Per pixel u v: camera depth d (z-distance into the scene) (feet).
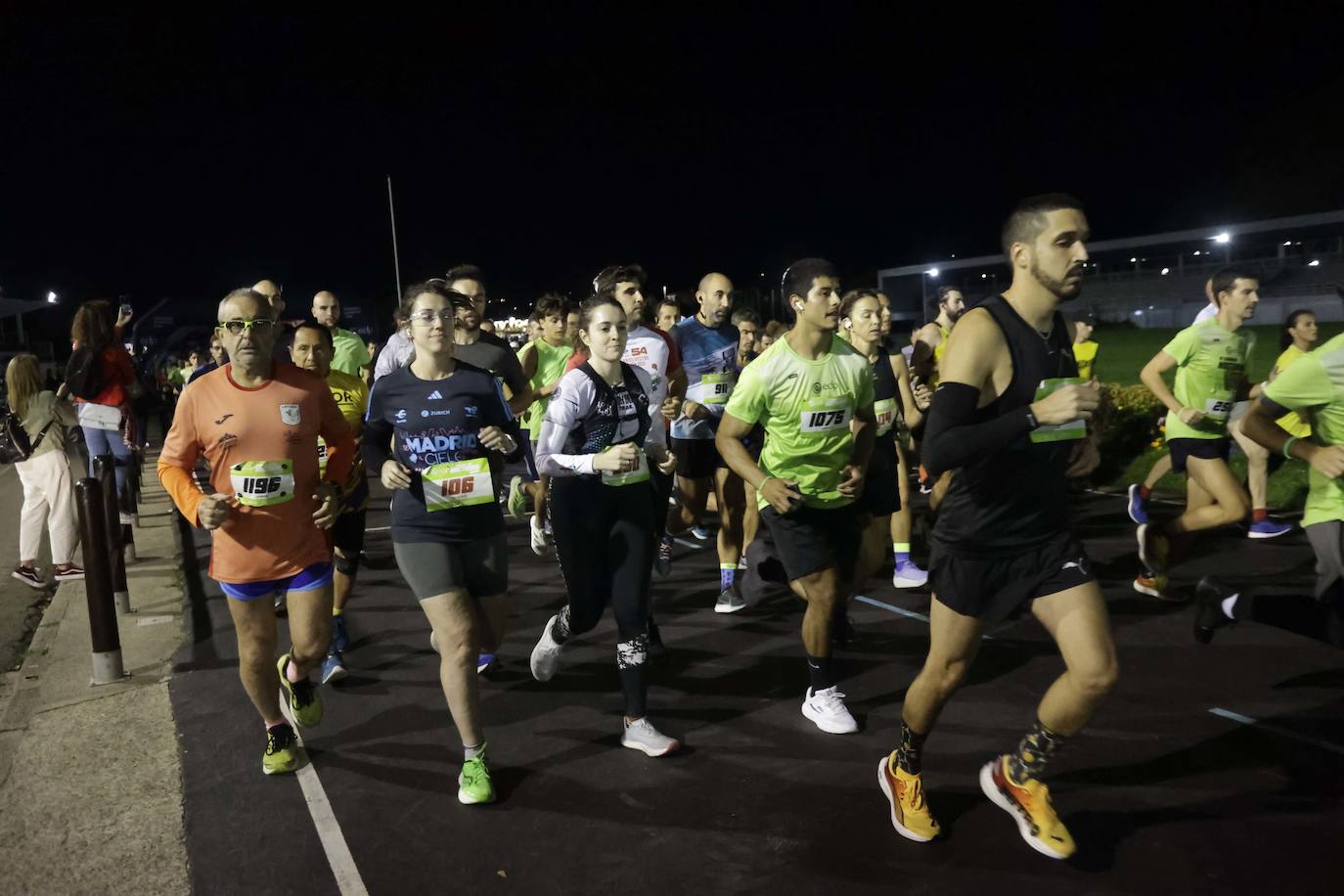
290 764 12.66
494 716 14.35
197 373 18.80
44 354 137.39
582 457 12.39
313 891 10.00
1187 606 18.25
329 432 12.49
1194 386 18.11
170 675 16.70
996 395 9.18
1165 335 86.28
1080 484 31.32
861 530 13.96
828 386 12.87
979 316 9.15
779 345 13.14
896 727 13.52
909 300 168.66
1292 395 10.97
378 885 10.03
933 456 9.08
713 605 19.97
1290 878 9.47
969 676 15.15
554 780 12.23
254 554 11.68
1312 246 117.50
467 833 11.00
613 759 12.78
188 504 11.28
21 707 15.74
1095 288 136.46
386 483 11.54
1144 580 18.99
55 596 23.18
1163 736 12.72
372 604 20.85
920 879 9.75
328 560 12.36
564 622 13.88
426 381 11.98
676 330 21.04
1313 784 11.36
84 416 25.99
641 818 11.21
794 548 13.15
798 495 12.49
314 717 13.06
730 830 10.85
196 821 11.56
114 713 15.07
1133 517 23.48
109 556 16.47
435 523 11.76
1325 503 11.33
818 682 13.56
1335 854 9.87
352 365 23.52
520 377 19.42
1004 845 10.30
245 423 11.50
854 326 18.19
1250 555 21.88
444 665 11.54
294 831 11.20
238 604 11.77
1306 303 95.76
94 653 16.44
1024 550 9.55
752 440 19.13
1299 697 13.84
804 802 11.43
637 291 18.57
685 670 16.06
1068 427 9.41
